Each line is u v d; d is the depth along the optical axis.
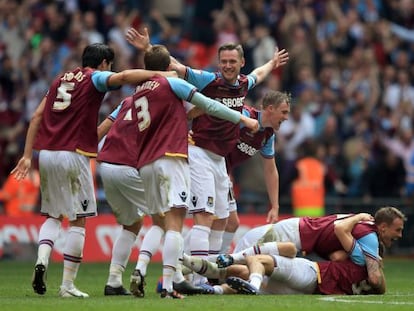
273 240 31.56
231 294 29.92
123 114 30.58
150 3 74.25
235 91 32.41
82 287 35.47
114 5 71.50
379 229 31.02
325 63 70.12
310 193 59.25
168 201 27.83
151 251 28.97
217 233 33.78
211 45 72.44
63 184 29.48
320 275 30.73
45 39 63.97
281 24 69.81
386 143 66.62
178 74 31.75
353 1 76.25
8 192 54.88
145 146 28.34
